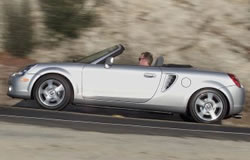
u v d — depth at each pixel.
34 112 12.55
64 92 13.59
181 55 20.97
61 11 20.89
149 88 13.69
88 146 8.08
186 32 21.83
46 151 7.54
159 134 10.23
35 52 20.36
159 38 21.45
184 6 22.97
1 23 20.61
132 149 8.16
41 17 21.05
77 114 12.84
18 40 20.17
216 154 8.34
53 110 13.56
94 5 21.97
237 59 21.03
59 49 20.67
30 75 13.63
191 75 13.79
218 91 13.79
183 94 13.73
